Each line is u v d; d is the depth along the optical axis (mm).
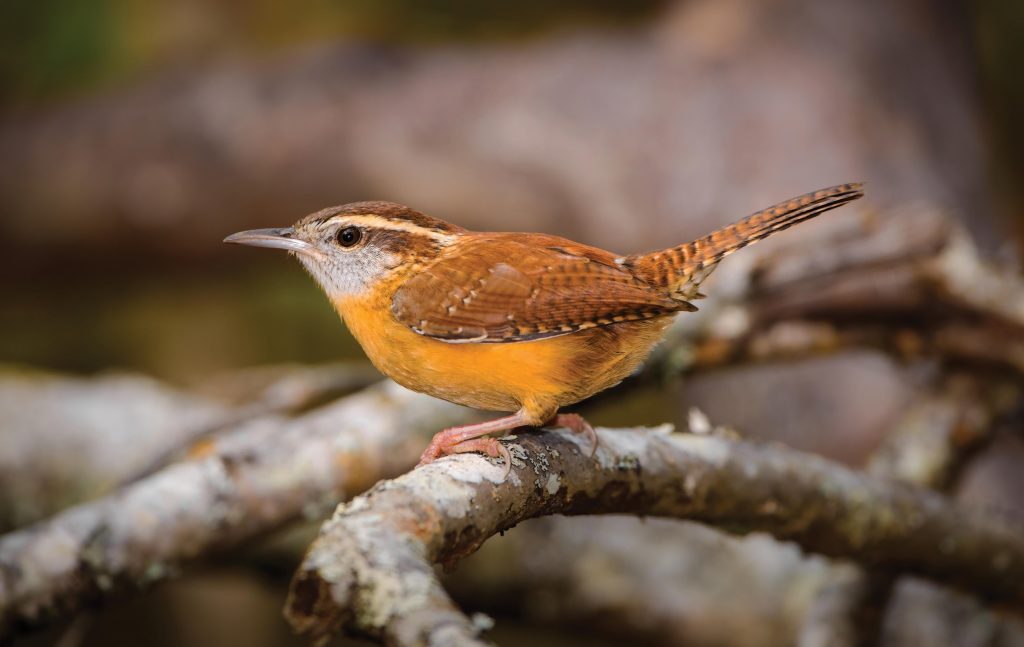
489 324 6477
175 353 15984
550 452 5582
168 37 16547
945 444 9289
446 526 4801
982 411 9383
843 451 11445
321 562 4254
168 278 16188
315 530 9914
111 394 11375
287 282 15883
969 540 7812
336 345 15695
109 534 7164
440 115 15070
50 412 11133
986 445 9414
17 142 15898
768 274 9461
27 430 10992
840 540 7285
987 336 9352
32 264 16031
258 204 15406
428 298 6605
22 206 15680
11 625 6789
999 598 8359
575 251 6844
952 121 14484
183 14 16594
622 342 6613
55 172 15641
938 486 9156
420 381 6836
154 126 15641
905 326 9609
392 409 8438
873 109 14047
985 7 15812
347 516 4629
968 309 9297
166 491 7492
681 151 14039
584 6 17438
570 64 15453
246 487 7727
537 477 5414
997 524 7934
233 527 7660
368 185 15141
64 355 16188
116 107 15969
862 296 9500
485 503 5059
